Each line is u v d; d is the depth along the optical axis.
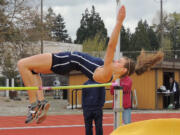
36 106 4.05
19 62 4.03
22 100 21.89
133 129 3.61
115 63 4.39
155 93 16.06
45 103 4.08
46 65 4.00
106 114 13.66
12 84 23.27
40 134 8.52
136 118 12.14
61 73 4.15
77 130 9.19
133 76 16.59
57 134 8.52
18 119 11.85
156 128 3.57
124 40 66.12
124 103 6.46
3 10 22.41
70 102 16.62
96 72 4.02
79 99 16.66
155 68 15.98
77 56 4.11
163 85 17.50
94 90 5.75
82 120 11.54
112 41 3.79
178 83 17.34
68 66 4.09
